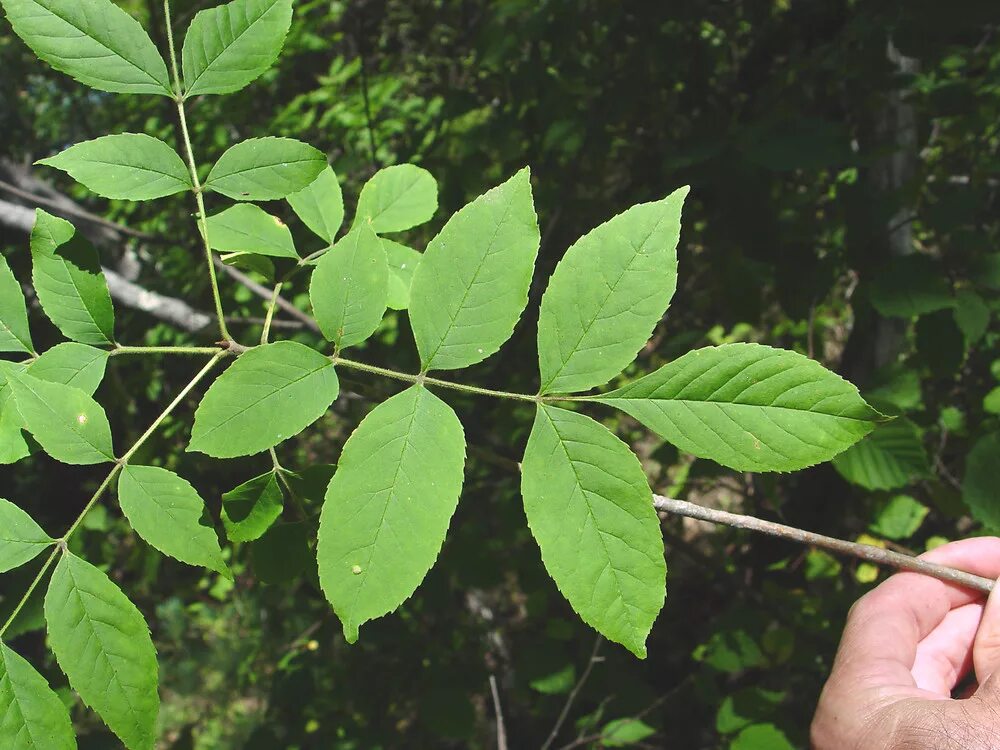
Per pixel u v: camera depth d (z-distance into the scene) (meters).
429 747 3.31
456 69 4.44
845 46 2.61
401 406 1.01
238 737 5.15
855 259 2.35
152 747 1.05
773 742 2.38
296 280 3.12
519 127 3.16
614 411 3.73
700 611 4.09
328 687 3.37
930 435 3.07
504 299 1.03
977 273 2.25
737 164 2.13
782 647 2.63
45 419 1.09
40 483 3.85
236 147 1.26
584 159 3.32
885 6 2.32
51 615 1.06
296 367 1.04
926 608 1.69
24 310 1.28
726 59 3.58
